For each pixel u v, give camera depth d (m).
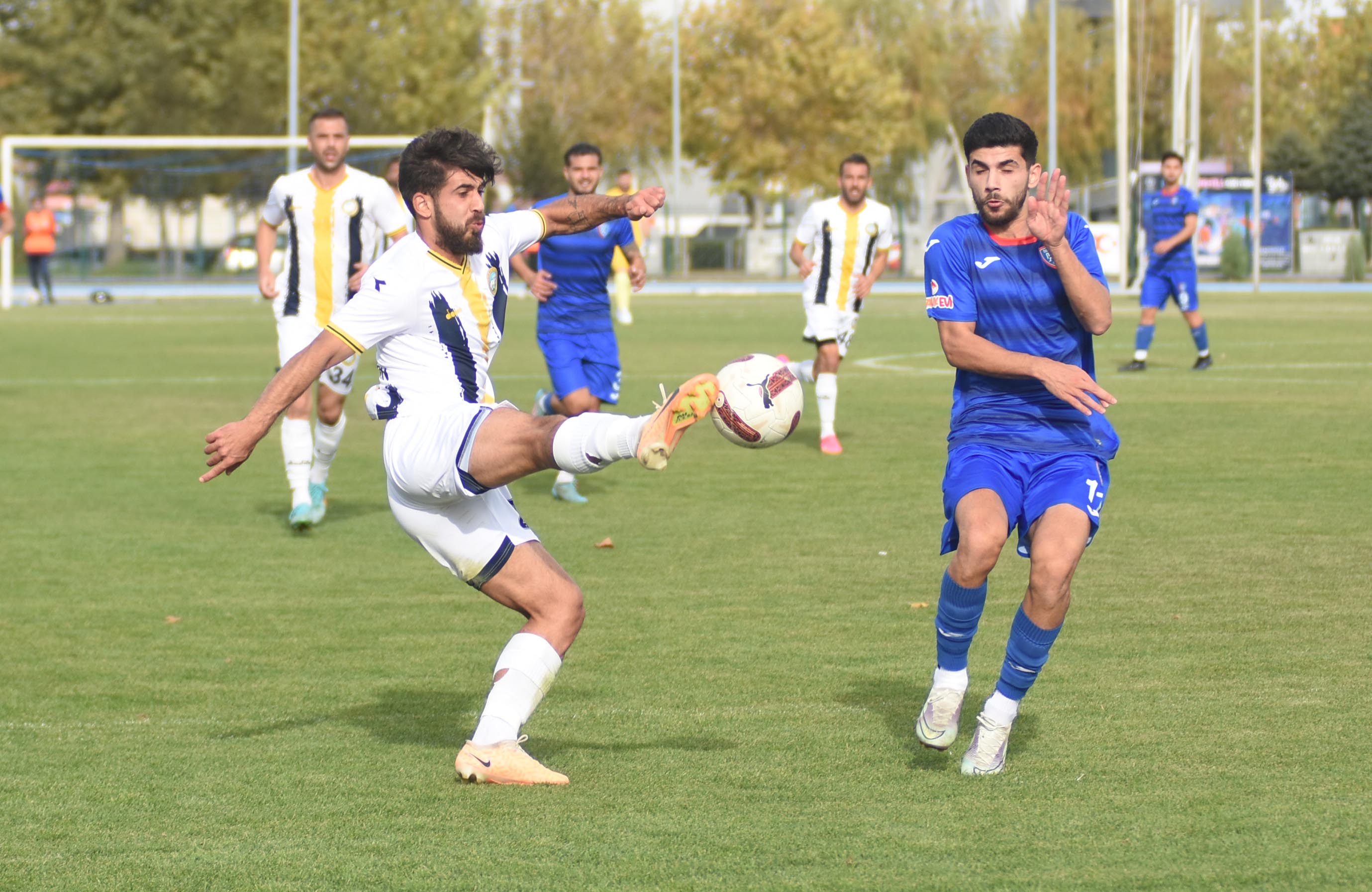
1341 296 92.50
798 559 20.53
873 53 154.88
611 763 11.94
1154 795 10.89
